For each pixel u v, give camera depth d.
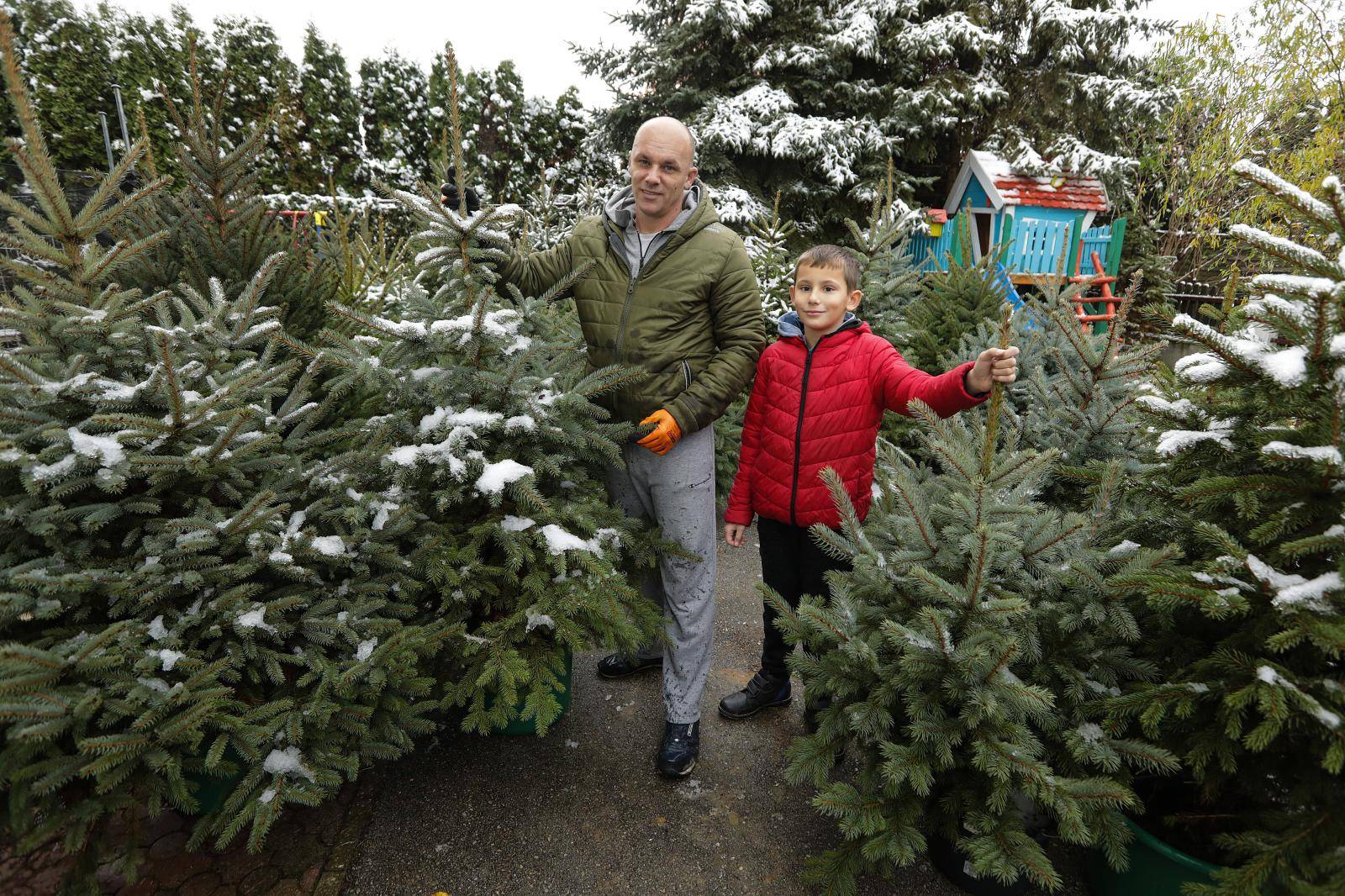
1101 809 1.47
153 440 1.61
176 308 2.30
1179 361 1.52
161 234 1.82
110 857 1.79
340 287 3.37
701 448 2.14
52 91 10.59
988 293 4.54
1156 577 1.43
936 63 11.48
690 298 2.00
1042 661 1.67
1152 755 1.42
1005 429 2.89
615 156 12.19
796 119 10.24
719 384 1.99
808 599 1.80
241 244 2.53
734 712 2.47
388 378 1.87
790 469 2.15
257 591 1.66
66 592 1.48
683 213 2.02
